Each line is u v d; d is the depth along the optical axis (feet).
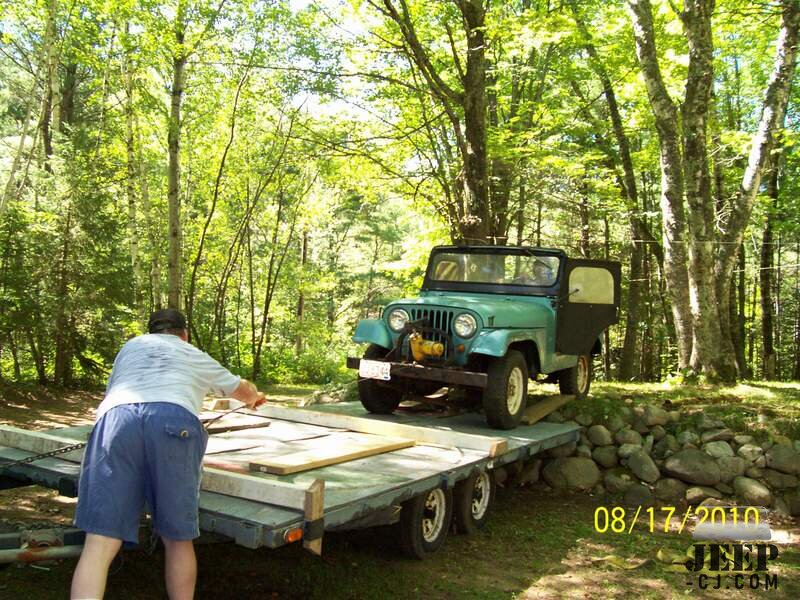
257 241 87.51
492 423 20.38
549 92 53.52
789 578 15.60
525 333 21.16
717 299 32.76
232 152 62.08
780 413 23.62
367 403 22.49
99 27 48.01
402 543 14.84
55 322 40.42
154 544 11.13
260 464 13.39
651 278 80.64
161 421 9.61
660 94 32.96
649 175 75.25
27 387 39.86
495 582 14.49
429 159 48.93
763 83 60.23
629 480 22.48
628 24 45.16
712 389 29.22
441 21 39.52
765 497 20.94
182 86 47.37
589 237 79.56
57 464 13.28
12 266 39.91
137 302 48.21
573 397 25.44
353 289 120.98
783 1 32.37
